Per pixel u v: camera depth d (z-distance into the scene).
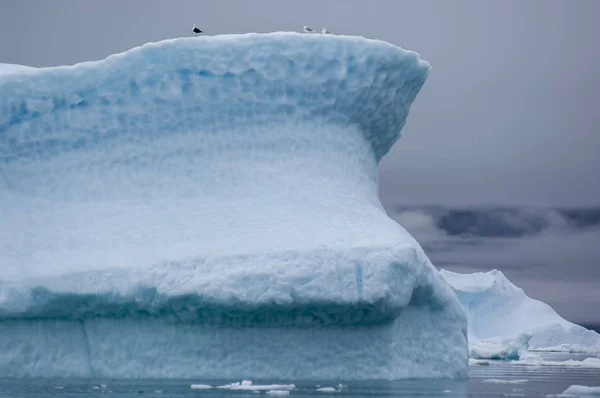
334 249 68.69
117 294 70.81
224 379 69.06
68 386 64.19
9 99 78.88
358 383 67.12
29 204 78.62
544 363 118.50
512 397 58.72
